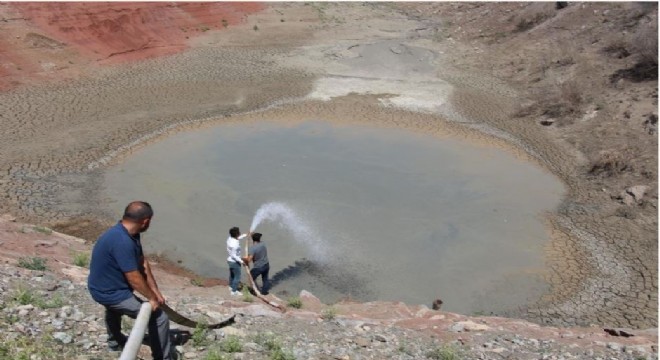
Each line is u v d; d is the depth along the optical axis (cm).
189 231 1594
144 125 2305
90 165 1948
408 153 2177
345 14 4384
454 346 828
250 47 3497
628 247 1606
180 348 662
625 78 2648
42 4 3042
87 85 2703
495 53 3444
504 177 2016
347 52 3447
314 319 895
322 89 2848
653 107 2339
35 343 605
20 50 2791
